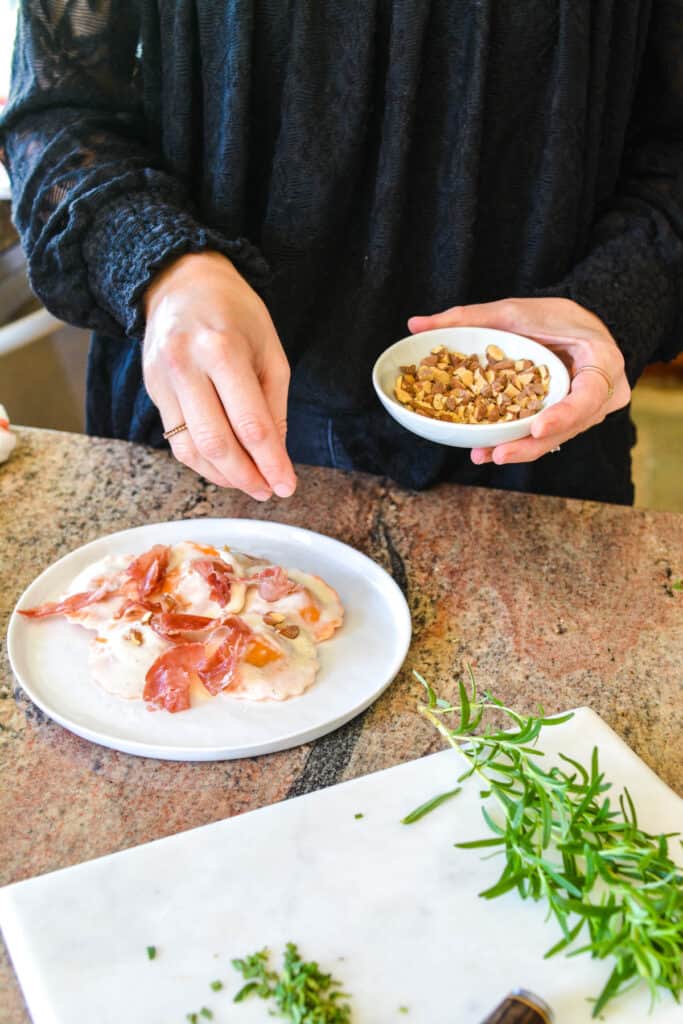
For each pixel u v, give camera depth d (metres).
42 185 0.95
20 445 1.03
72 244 0.90
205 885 0.59
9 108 1.00
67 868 0.59
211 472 0.78
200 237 0.84
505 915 0.58
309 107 0.92
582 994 0.54
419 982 0.54
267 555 0.89
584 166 1.01
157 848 0.60
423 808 0.64
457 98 0.93
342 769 0.69
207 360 0.72
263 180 1.01
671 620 0.84
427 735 0.72
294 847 0.61
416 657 0.79
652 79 1.07
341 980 0.54
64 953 0.55
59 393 1.65
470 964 0.55
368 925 0.57
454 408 0.86
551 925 0.57
